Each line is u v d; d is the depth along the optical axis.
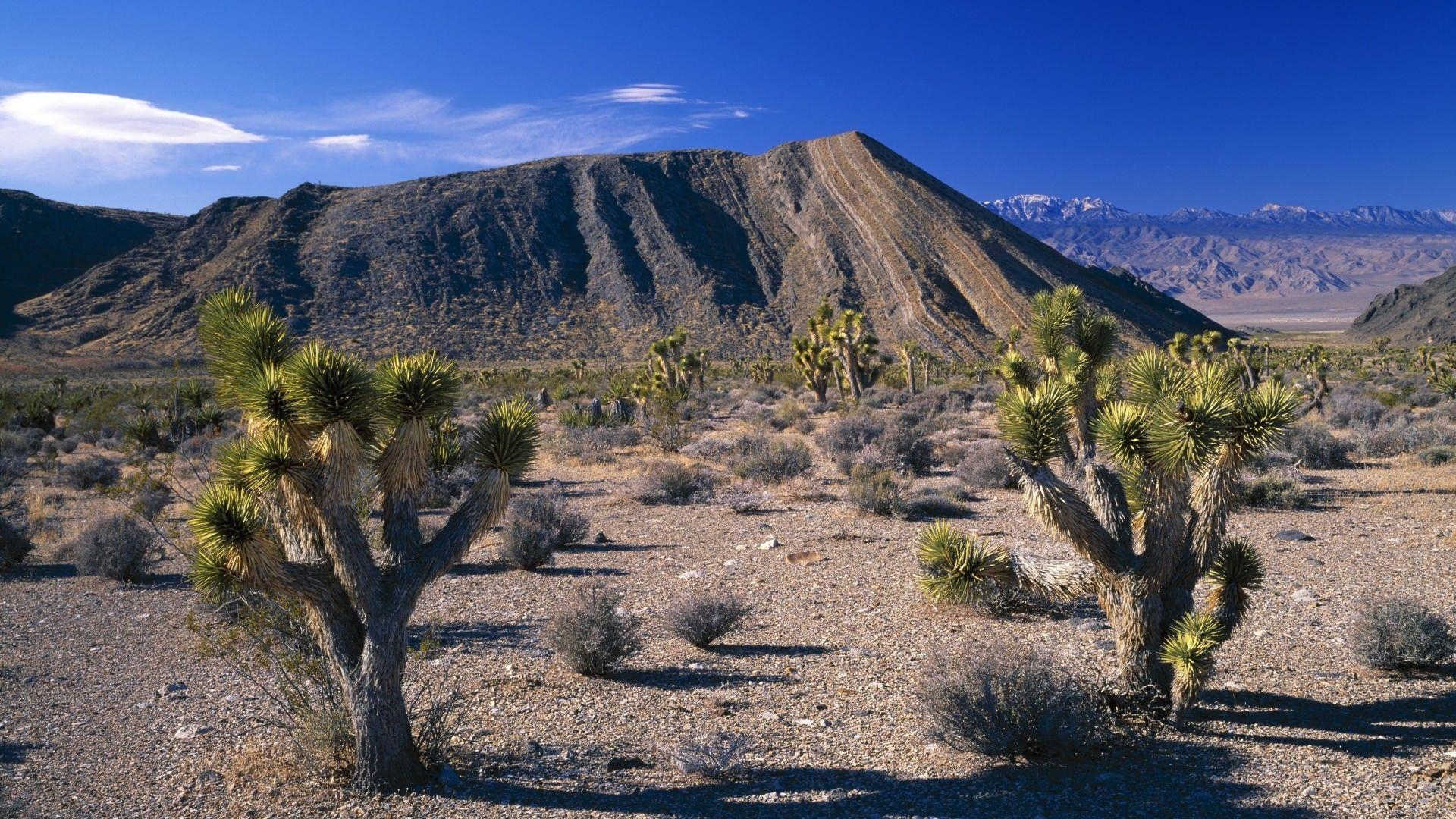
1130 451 6.33
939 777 5.82
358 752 5.72
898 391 51.91
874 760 6.14
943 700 6.14
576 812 5.43
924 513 16.59
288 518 5.58
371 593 5.51
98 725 7.09
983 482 19.52
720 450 27.05
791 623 9.80
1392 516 14.47
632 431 31.50
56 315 175.88
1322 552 12.17
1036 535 13.91
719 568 12.69
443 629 9.73
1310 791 5.42
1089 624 9.03
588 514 17.72
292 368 5.10
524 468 5.79
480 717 7.09
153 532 13.56
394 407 5.38
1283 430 6.07
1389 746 6.04
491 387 72.56
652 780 5.90
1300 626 8.96
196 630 7.10
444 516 16.44
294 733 6.22
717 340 177.25
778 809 5.44
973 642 8.66
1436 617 7.74
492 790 5.74
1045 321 11.05
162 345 161.88
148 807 5.60
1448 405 33.22
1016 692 6.03
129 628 9.98
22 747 6.66
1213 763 5.87
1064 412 6.57
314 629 5.93
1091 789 5.55
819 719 6.93
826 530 15.26
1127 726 6.44
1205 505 6.41
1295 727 6.44
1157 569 6.48
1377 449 22.42
